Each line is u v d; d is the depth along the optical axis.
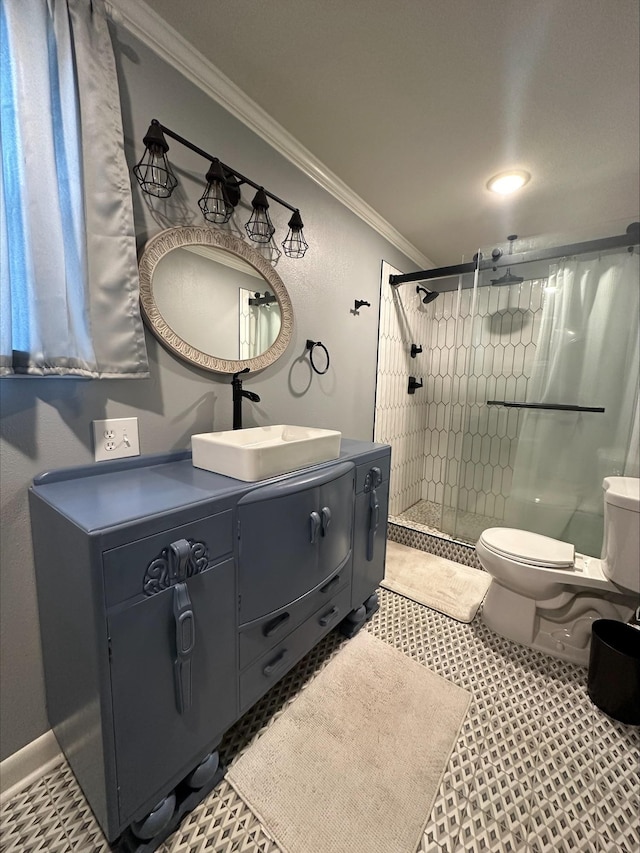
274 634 1.09
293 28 1.07
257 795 0.94
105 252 0.97
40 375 0.84
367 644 1.53
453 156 1.65
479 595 1.91
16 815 0.89
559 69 1.17
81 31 0.88
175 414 1.26
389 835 0.86
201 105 1.24
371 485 1.54
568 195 1.95
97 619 0.68
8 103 0.78
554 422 2.34
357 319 2.21
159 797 0.82
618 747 1.08
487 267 2.29
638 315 2.01
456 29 1.06
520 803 0.93
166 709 0.81
